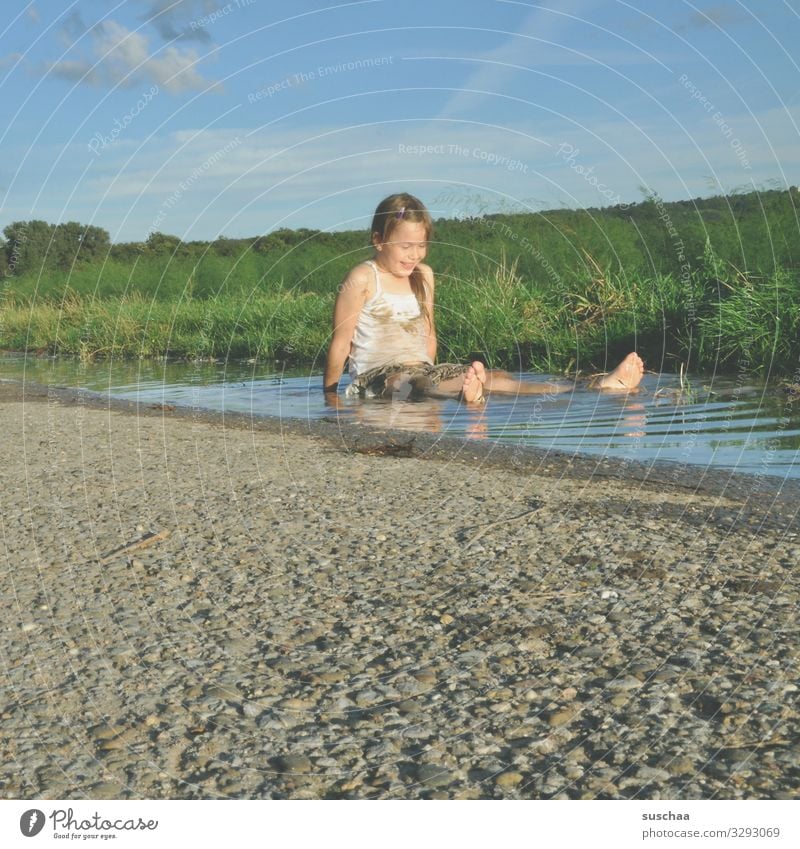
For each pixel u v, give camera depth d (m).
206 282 17.05
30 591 3.01
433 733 2.03
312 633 2.60
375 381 7.78
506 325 9.92
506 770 1.88
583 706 2.12
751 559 3.10
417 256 7.90
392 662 2.39
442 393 7.52
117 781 1.88
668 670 2.28
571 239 11.55
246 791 1.84
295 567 3.19
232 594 2.94
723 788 1.80
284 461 5.15
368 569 3.14
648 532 3.46
